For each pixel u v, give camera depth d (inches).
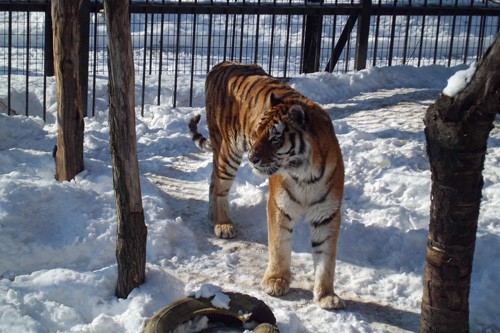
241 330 140.0
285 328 140.8
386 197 201.3
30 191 173.6
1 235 161.6
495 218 185.8
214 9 279.9
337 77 305.4
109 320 137.6
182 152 246.1
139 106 291.3
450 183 125.2
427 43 403.9
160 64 281.7
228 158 184.4
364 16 311.9
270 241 159.9
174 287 154.0
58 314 140.3
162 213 187.9
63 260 164.9
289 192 153.4
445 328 132.7
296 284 164.4
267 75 184.5
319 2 313.1
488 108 117.0
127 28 139.4
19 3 265.7
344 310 153.2
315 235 155.5
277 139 146.3
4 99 276.5
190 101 286.2
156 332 130.5
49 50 300.4
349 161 220.2
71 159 197.3
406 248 175.5
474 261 167.2
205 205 205.2
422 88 305.9
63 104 193.6
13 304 139.4
